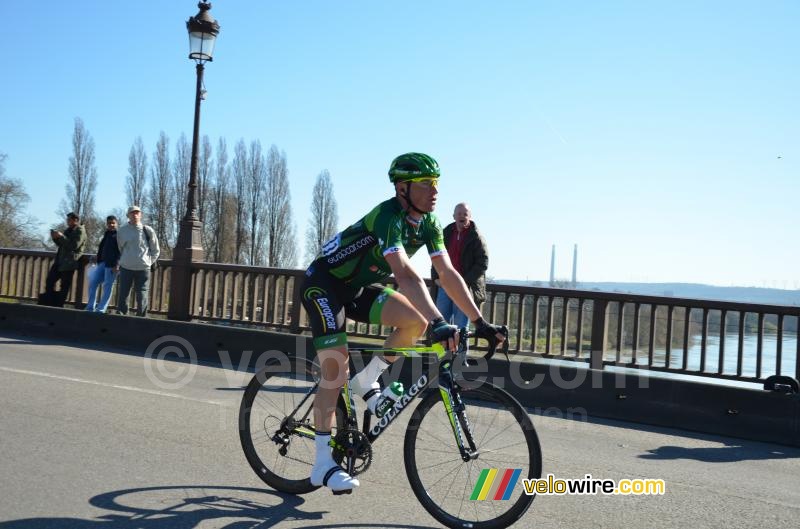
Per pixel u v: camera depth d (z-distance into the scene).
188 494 3.57
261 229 56.06
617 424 6.27
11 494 3.41
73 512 3.23
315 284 3.51
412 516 3.42
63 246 10.56
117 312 10.25
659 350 7.34
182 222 10.35
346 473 3.36
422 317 3.54
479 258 7.43
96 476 3.76
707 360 7.08
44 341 9.34
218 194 55.66
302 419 3.70
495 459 3.19
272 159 56.12
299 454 3.72
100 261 10.40
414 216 3.34
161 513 3.28
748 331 6.85
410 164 3.24
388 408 3.47
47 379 6.43
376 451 4.64
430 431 3.31
